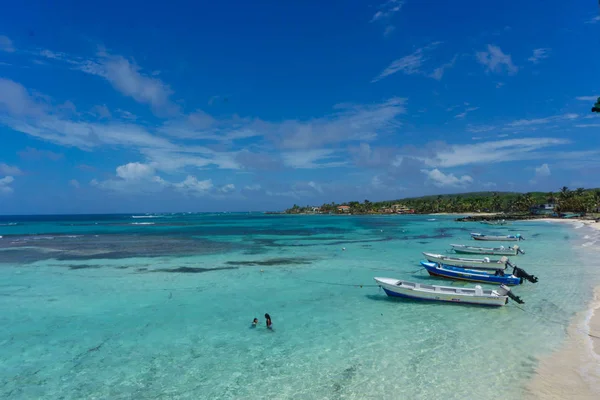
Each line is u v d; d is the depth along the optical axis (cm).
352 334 1831
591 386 1272
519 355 1534
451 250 4916
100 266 3691
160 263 3859
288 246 5394
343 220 15775
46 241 6197
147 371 1473
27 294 2620
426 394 1256
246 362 1540
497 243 5741
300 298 2509
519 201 18588
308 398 1255
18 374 1455
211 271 3428
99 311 2230
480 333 1798
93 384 1377
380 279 2539
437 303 2309
